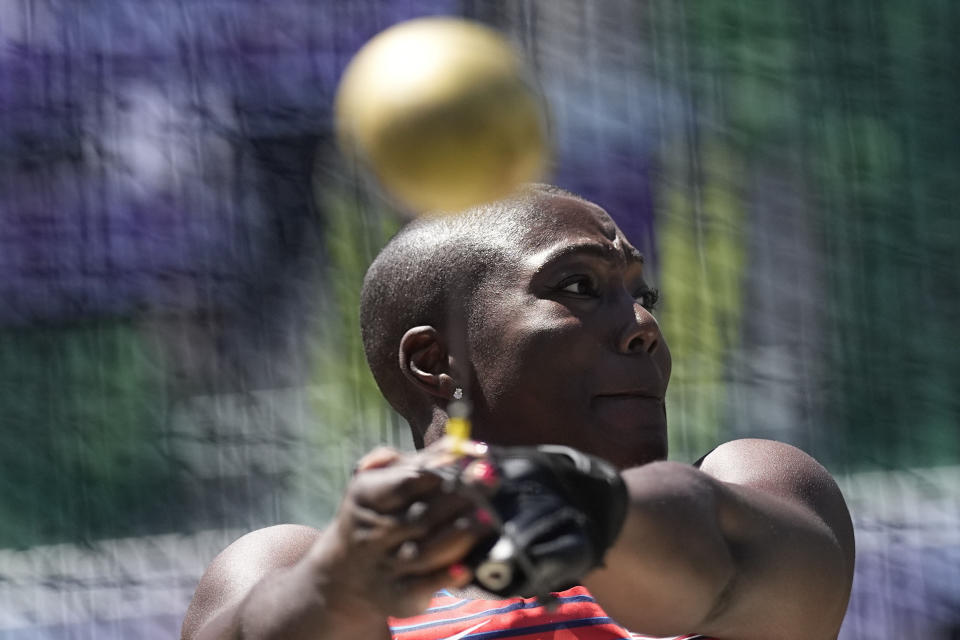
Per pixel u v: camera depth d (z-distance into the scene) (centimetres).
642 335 1051
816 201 2653
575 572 654
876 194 2698
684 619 787
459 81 714
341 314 2508
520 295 1063
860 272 2652
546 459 691
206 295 2519
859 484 2548
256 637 755
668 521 768
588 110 2584
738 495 861
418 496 668
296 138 2536
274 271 2525
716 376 2567
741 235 2617
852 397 2614
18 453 2559
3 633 2386
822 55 2672
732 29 2648
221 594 1060
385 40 747
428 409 1127
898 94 2717
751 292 2612
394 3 2528
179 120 2566
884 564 2461
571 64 2581
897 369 2636
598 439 1038
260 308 2517
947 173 2709
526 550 643
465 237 1104
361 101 727
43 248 2520
